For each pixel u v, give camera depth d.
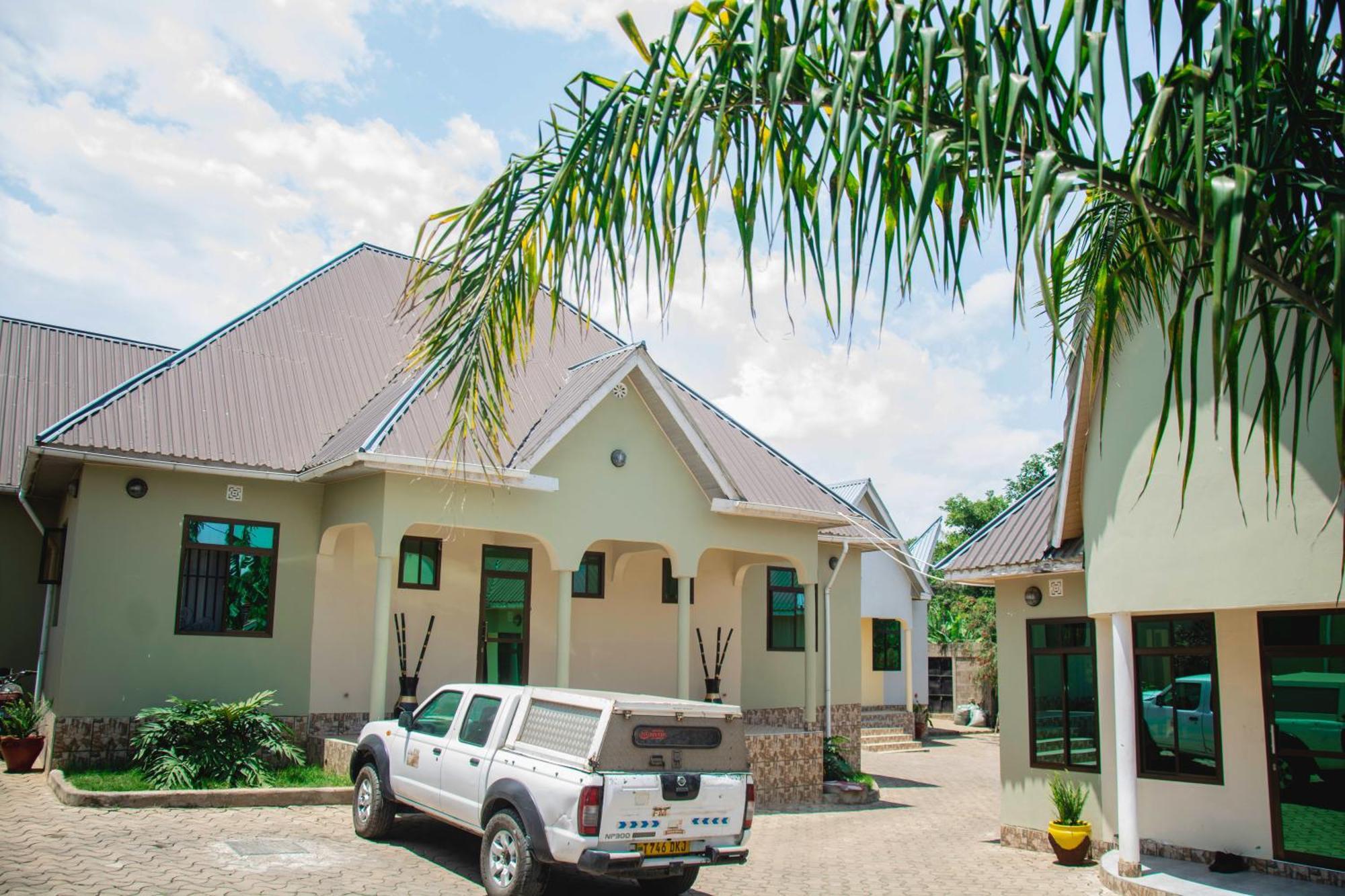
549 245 4.91
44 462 14.62
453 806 9.98
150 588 14.76
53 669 15.48
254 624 15.60
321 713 16.03
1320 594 9.59
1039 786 14.05
